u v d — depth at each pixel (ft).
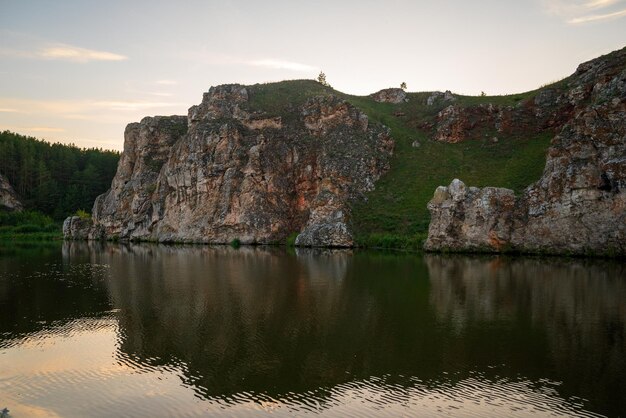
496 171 294.25
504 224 228.63
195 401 69.97
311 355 87.25
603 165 200.13
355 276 167.12
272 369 81.35
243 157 345.51
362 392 72.13
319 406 68.03
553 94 330.13
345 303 125.39
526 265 186.80
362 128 349.00
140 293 143.33
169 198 371.76
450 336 96.63
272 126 361.51
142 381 77.15
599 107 205.46
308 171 337.93
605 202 200.13
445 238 238.27
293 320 109.81
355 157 324.80
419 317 110.83
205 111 386.32
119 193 416.26
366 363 83.20
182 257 243.19
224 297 135.23
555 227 213.46
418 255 230.68
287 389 73.72
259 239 322.14
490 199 232.53
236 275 174.09
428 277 162.61
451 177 302.86
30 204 524.52
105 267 204.64
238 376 78.54
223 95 387.96
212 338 97.71
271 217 326.03
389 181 317.63
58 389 74.49
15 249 308.40
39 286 157.38
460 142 344.69
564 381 74.54
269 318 111.96
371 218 289.74
